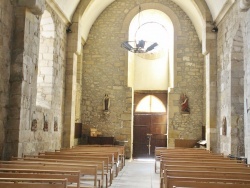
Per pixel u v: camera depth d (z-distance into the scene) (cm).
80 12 1438
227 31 1210
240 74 1141
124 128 1708
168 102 1725
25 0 870
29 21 900
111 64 1758
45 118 1117
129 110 1719
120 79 1744
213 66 1383
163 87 1877
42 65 1218
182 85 1722
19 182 438
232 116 1136
